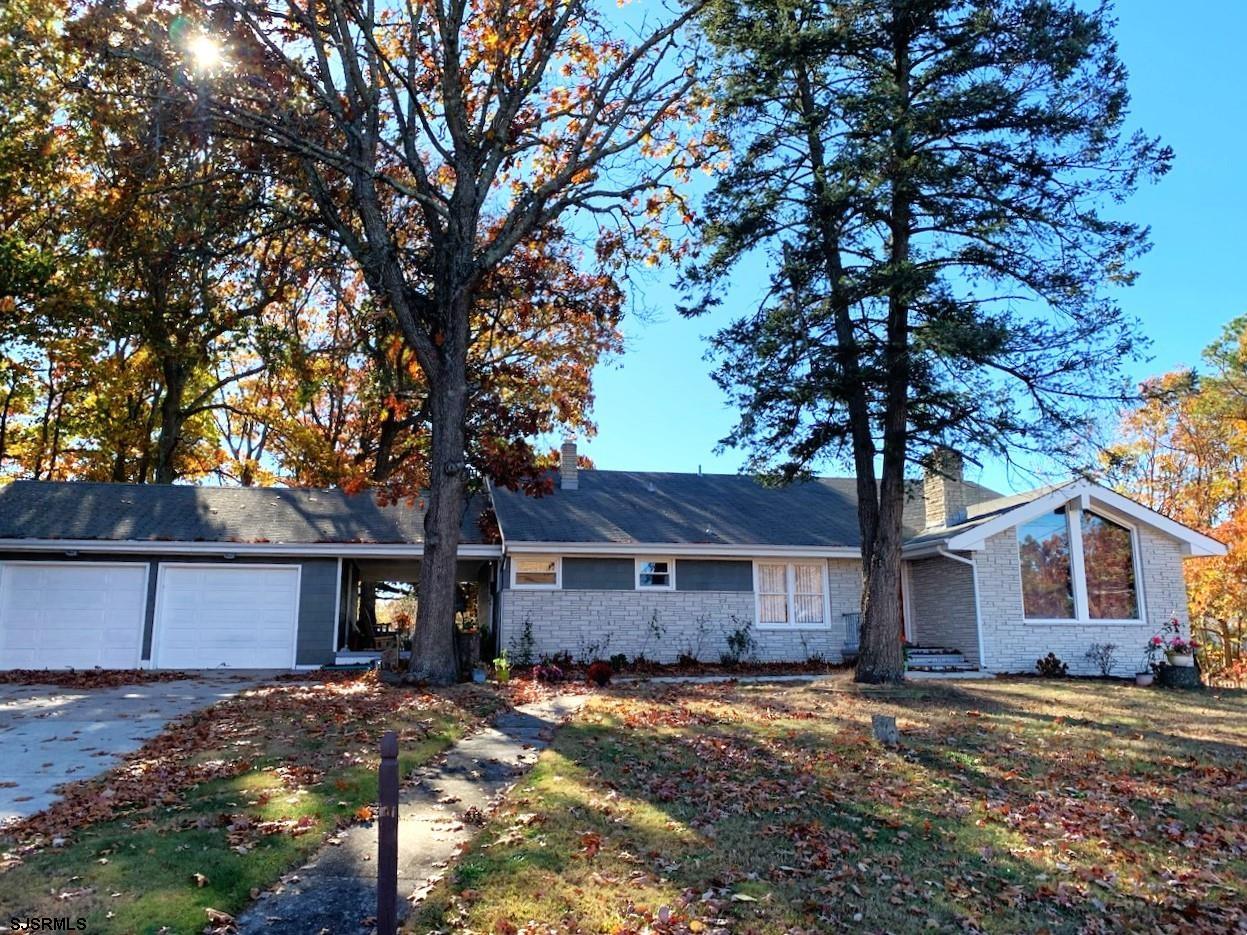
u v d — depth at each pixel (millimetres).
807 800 7277
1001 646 18531
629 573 19859
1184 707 12961
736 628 20094
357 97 15523
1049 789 7898
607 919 4801
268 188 17469
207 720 10484
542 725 10641
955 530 19375
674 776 7977
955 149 14336
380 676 14883
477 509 22906
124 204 16188
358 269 19328
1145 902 5410
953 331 12781
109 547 18062
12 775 7770
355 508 21328
